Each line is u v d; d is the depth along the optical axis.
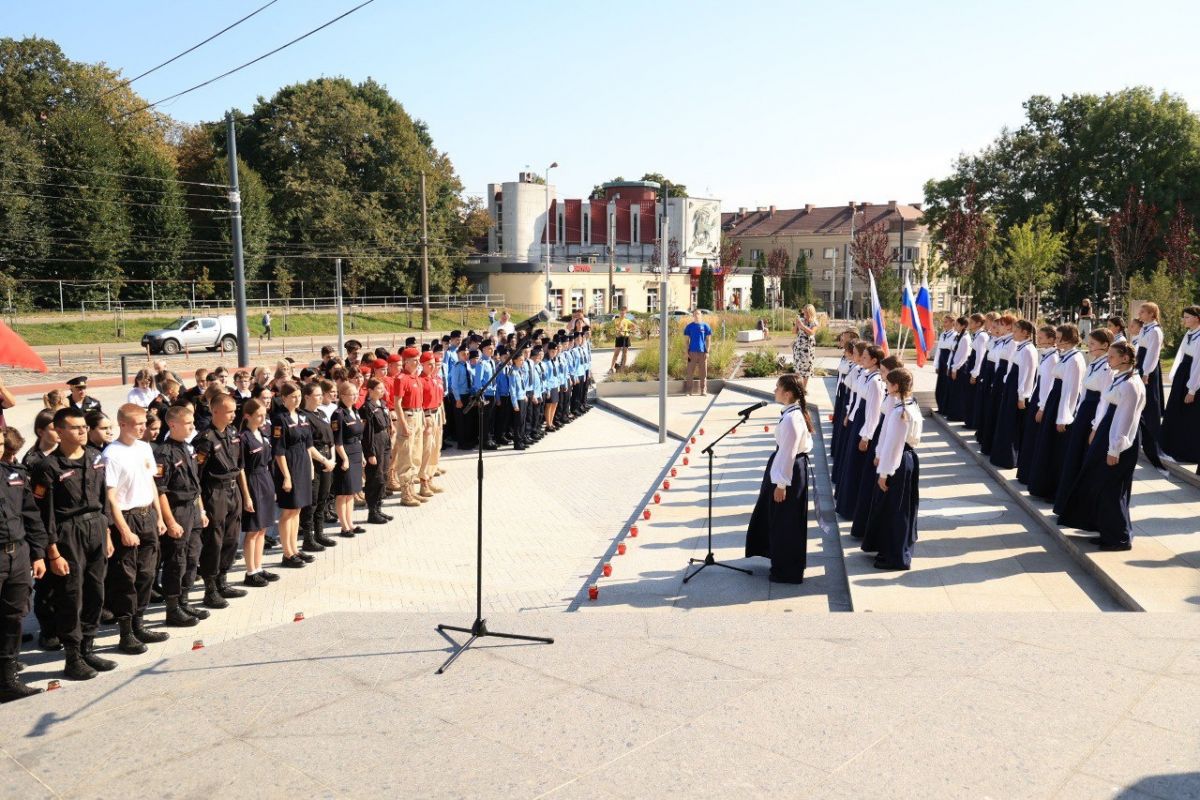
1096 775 3.80
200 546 7.84
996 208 48.81
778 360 26.47
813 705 4.61
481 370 16.52
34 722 4.87
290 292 58.00
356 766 4.15
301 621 6.66
